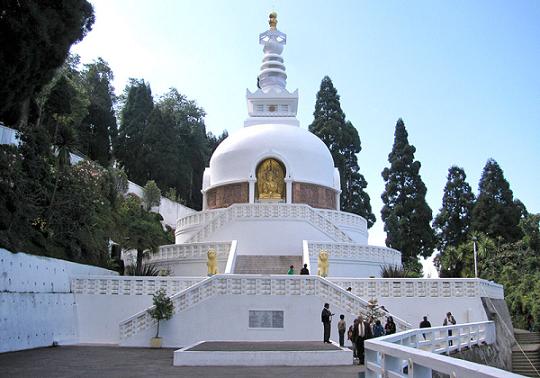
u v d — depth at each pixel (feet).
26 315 67.72
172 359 59.77
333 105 220.23
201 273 105.19
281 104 156.35
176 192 230.89
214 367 54.08
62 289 80.07
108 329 82.84
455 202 225.56
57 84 143.02
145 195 180.55
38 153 88.89
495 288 99.25
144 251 113.50
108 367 52.01
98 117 210.59
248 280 79.41
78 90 180.55
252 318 78.18
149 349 71.82
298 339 77.61
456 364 17.43
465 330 78.13
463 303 85.76
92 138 206.39
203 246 106.22
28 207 77.36
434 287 86.28
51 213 86.99
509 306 166.30
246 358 56.24
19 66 76.23
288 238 114.62
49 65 81.76
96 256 101.04
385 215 210.18
